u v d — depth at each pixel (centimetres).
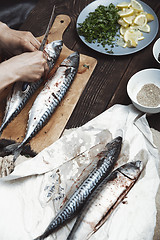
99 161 82
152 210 77
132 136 87
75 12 108
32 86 91
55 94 90
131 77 89
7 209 80
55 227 75
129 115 89
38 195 81
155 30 100
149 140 86
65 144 86
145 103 88
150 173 81
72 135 87
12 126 88
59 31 103
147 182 80
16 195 82
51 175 83
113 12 101
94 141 86
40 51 88
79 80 94
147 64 96
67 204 76
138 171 79
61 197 80
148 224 76
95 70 97
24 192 82
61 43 97
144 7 104
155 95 89
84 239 74
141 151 85
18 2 122
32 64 85
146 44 98
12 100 88
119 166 83
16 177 81
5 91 93
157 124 89
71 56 94
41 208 80
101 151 85
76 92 92
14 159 85
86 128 88
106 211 75
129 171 79
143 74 90
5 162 85
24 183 83
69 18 105
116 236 75
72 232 74
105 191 77
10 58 89
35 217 79
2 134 87
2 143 87
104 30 100
